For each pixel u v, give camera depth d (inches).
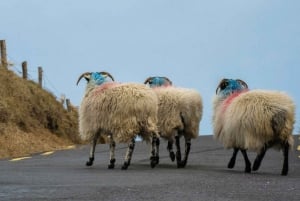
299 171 607.2
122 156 846.5
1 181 519.5
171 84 767.7
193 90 699.4
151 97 644.1
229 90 671.8
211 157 791.1
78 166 694.5
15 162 782.5
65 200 402.3
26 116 1268.5
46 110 1347.2
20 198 412.8
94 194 427.8
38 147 1142.3
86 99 674.8
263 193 427.8
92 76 685.9
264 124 567.8
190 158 780.0
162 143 1061.8
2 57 1405.0
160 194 423.8
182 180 513.3
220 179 520.1
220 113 635.5
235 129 590.6
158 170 629.3
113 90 645.9
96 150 971.3
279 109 568.4
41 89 1451.8
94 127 663.8
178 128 681.6
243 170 631.2
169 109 682.8
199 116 698.8
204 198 404.5
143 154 861.8
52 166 700.0
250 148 574.2
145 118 642.2
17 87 1321.4
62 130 1364.4
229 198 404.8
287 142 577.9
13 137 1128.8
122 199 403.9
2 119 1175.6
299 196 413.4
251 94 584.1
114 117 639.8
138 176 556.7
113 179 530.3
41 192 441.4
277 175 565.9
